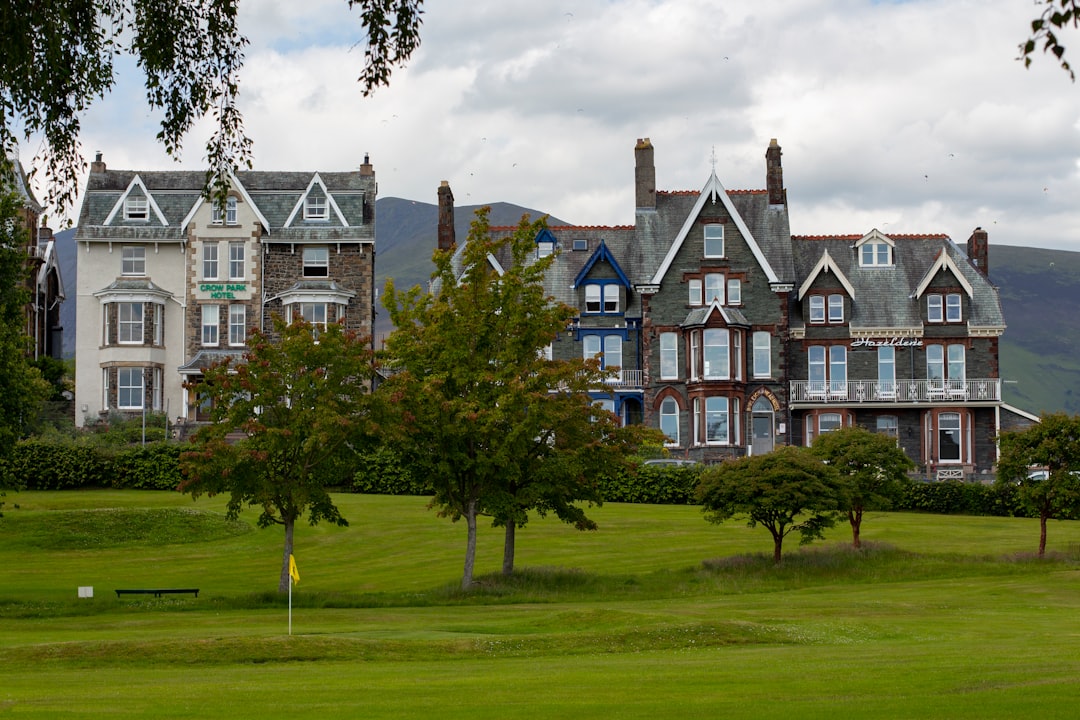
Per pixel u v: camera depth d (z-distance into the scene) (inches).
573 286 2906.0
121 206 2925.7
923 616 1268.5
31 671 894.4
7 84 872.3
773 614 1264.8
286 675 850.8
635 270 2891.2
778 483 1700.3
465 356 1599.4
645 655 964.0
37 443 2391.7
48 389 1601.9
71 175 927.0
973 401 2869.1
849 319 2923.2
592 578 1601.9
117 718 646.5
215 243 2920.8
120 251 2913.4
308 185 3002.0
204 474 1514.5
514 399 1546.5
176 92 920.9
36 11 837.8
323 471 1557.6
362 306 2933.1
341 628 1168.8
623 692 737.6
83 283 2896.2
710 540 1927.9
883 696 696.4
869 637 1079.0
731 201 2950.3
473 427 1549.0
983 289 2965.1
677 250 2874.0
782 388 2844.5
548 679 804.6
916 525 2064.5
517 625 1177.4
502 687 768.3
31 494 2309.3
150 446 2420.0
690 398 2839.6
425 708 682.8
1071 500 1744.6
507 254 2955.2
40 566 1790.1
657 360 2861.7
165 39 903.1
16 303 1541.6
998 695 677.3
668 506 2294.5
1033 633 1105.4
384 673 857.5
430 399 1558.8
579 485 1630.2
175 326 2908.5
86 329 2881.4
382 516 2134.6
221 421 1670.8
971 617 1256.2
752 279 2869.1
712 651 984.3
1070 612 1305.4
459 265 2984.7
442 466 1557.6
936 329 2920.8
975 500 2258.9
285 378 1565.0
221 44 918.4
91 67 920.3
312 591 1545.3
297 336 1571.1
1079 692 677.9
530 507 1636.3
